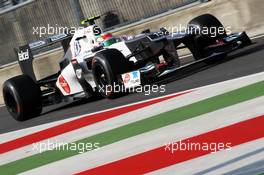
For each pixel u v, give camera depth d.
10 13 64.44
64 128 40.38
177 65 40.94
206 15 43.16
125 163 28.86
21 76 46.72
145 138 32.03
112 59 40.97
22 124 46.22
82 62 44.03
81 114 42.84
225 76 39.19
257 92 33.50
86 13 60.16
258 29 50.34
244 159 24.66
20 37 64.38
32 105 46.16
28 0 63.09
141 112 37.62
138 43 41.75
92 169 29.45
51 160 33.47
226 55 45.00
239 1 50.75
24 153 37.09
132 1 56.81
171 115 34.78
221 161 25.28
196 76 42.00
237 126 28.91
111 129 36.16
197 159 26.50
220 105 33.41
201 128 30.45
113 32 58.00
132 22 57.22
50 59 61.00
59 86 46.91
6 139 42.66
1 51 65.31
